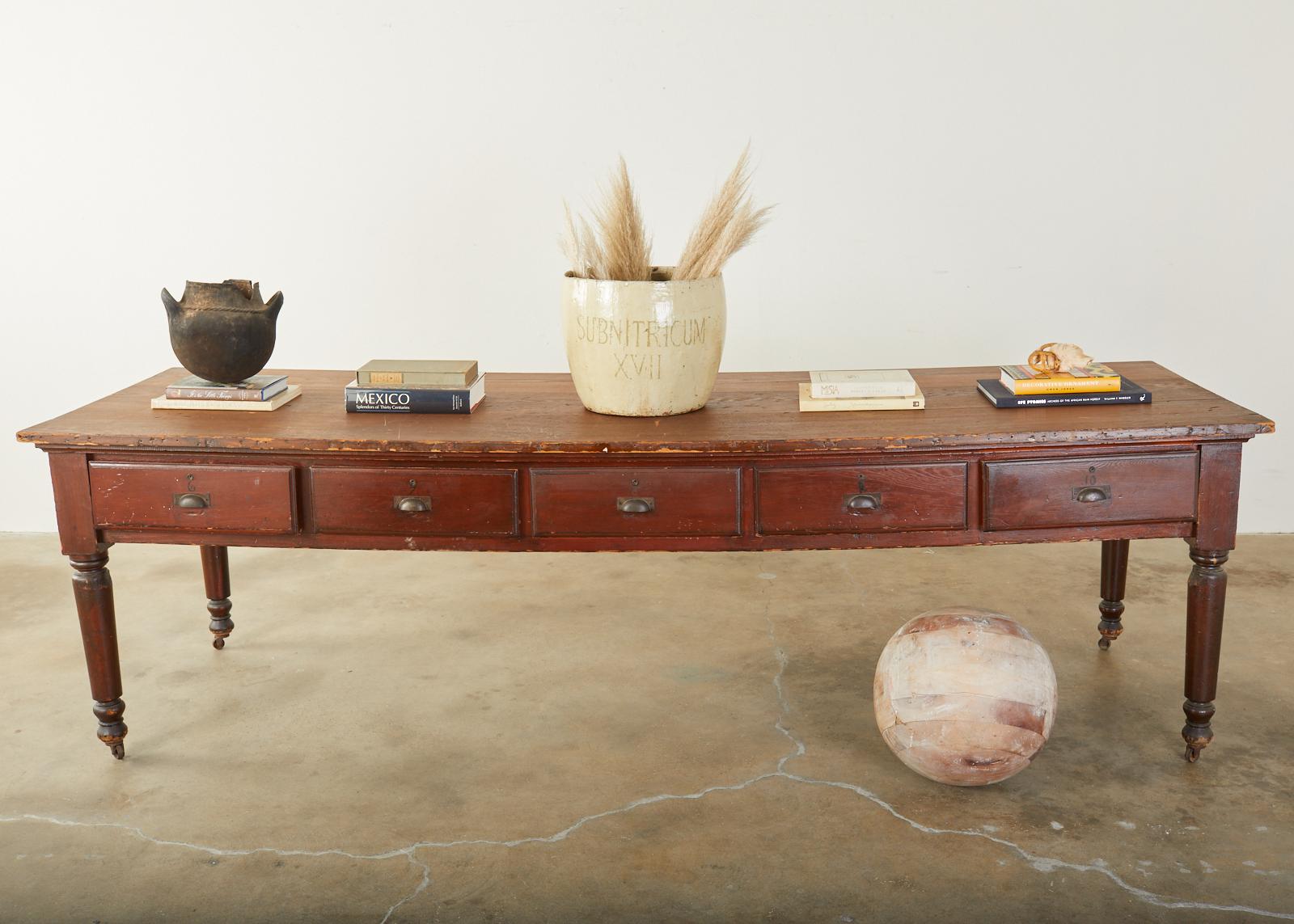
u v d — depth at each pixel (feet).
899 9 12.36
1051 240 12.91
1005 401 8.66
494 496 8.18
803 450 7.94
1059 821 8.00
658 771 8.73
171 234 13.30
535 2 12.53
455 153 12.97
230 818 8.24
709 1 12.44
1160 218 12.77
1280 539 13.23
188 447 8.18
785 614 11.53
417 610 11.81
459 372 8.84
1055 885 7.33
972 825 7.98
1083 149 12.63
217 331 8.82
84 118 13.00
